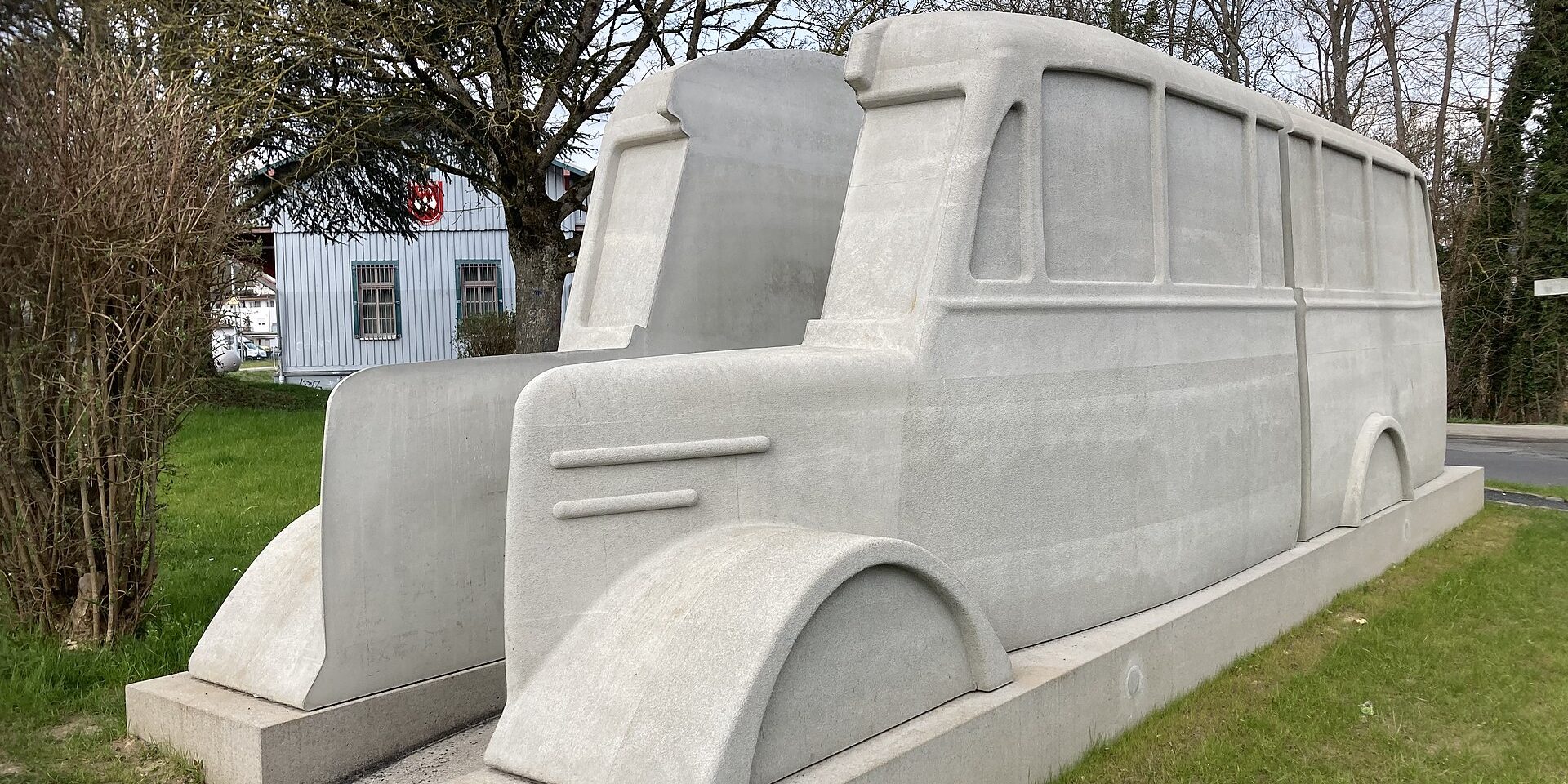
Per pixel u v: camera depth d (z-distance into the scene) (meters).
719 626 2.70
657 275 4.31
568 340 4.48
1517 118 21.86
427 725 3.73
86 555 4.98
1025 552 3.99
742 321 4.64
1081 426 4.20
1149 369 4.53
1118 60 4.38
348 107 13.18
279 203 17.19
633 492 3.04
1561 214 21.19
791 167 4.88
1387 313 7.26
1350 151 6.75
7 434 4.82
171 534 7.35
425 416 3.71
